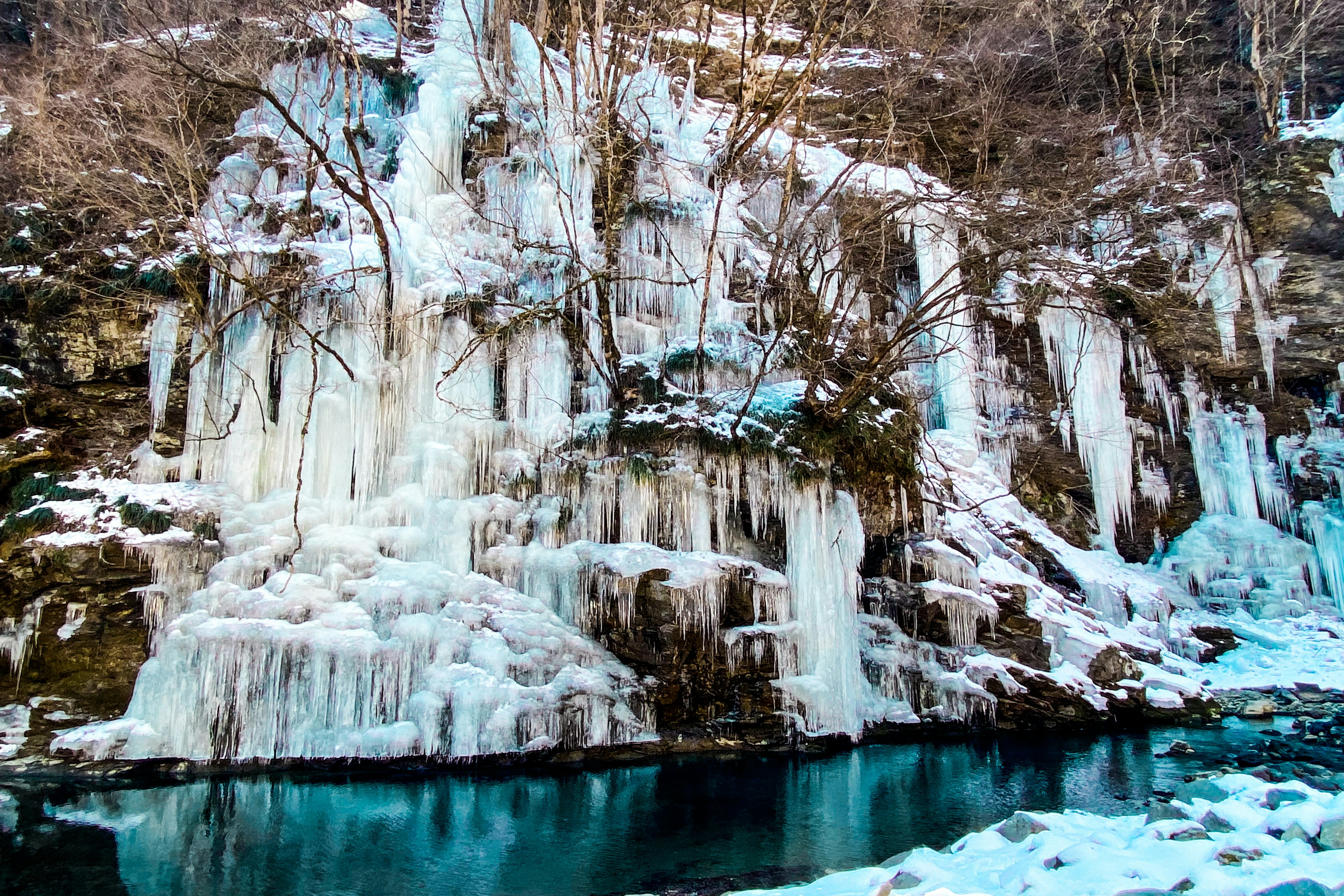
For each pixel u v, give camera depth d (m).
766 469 10.88
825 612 10.73
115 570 9.48
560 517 10.80
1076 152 17.72
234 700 8.95
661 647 10.14
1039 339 17.16
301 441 10.80
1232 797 6.14
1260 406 17.66
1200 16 19.55
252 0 15.10
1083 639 12.54
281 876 6.11
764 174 15.02
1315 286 16.47
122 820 7.38
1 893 5.75
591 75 15.40
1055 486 17.19
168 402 10.89
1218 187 16.89
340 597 9.65
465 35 15.28
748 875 6.03
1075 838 5.44
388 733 8.92
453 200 13.32
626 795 8.27
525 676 9.56
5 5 14.76
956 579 11.99
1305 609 16.19
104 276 11.16
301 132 10.52
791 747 10.24
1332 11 18.52
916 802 8.00
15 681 9.20
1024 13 18.42
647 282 13.12
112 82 13.46
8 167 12.00
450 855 6.56
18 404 10.55
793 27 19.89
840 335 13.48
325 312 11.19
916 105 18.12
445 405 11.24
